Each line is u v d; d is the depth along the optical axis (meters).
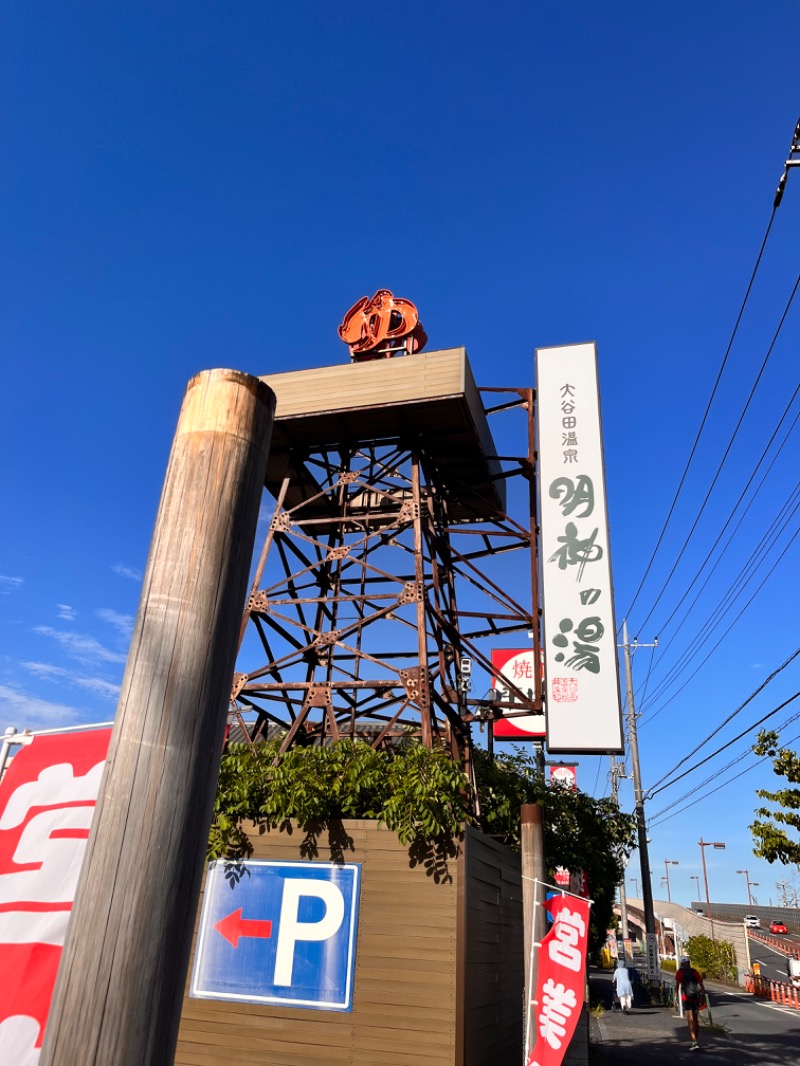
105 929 1.67
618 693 13.34
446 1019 9.12
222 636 2.01
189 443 2.16
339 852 10.25
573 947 8.75
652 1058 16.59
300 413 14.57
